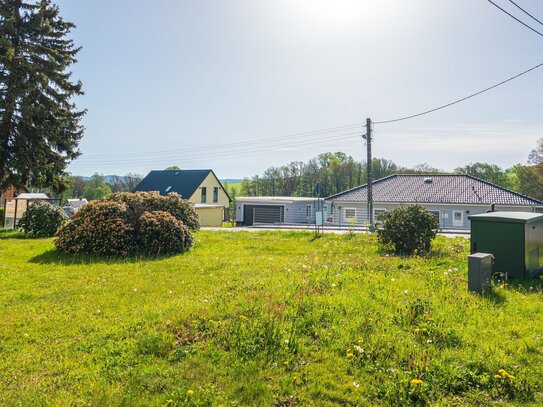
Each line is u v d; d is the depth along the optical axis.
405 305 5.03
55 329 4.79
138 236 10.78
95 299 6.15
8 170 19.55
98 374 3.53
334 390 3.21
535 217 6.72
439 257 9.24
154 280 7.42
